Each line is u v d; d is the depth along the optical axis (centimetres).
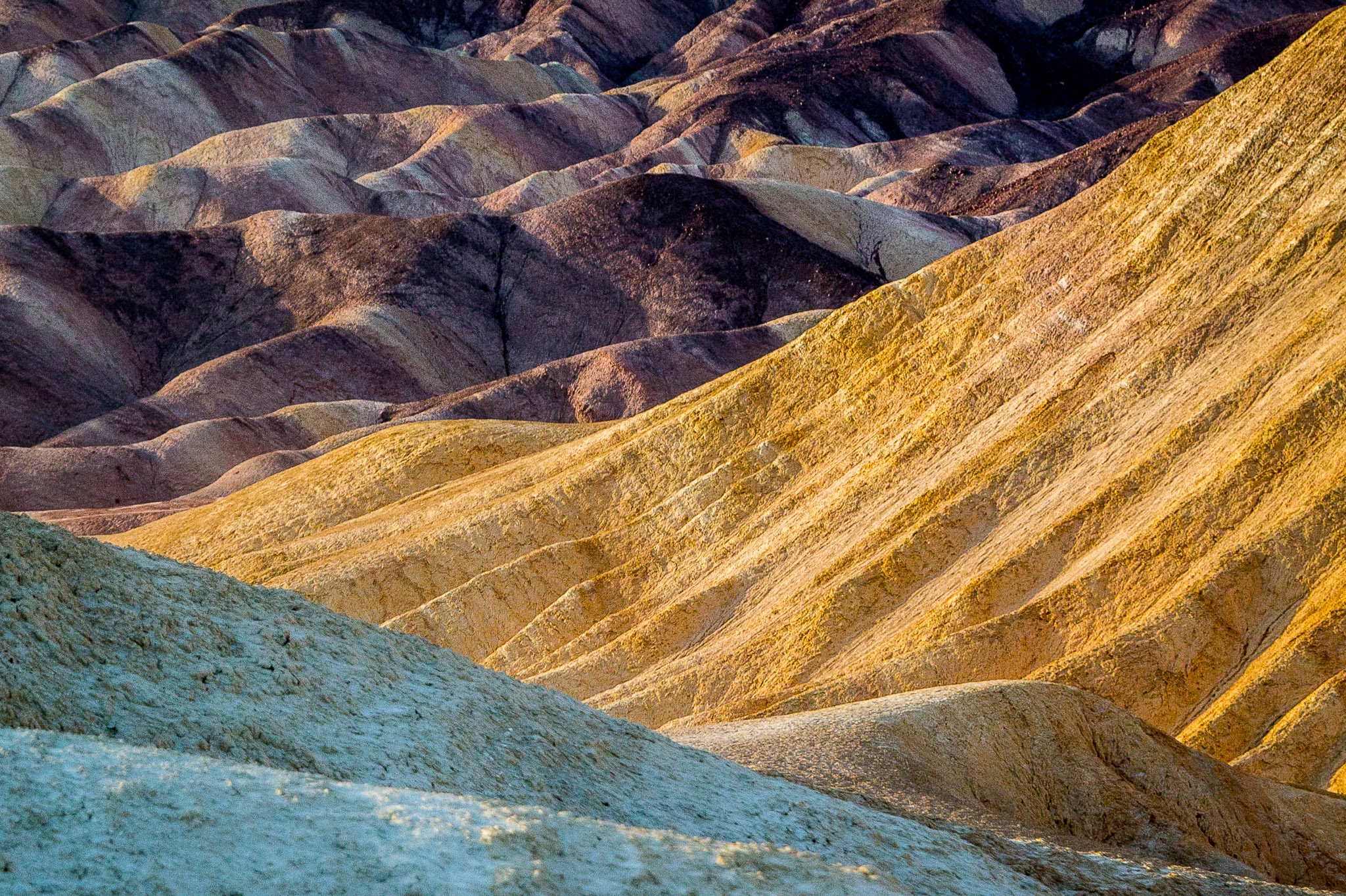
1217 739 4047
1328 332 5491
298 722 1570
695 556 7700
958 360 7806
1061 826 3056
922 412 7575
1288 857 3216
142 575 1777
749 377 9031
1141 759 3328
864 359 8688
